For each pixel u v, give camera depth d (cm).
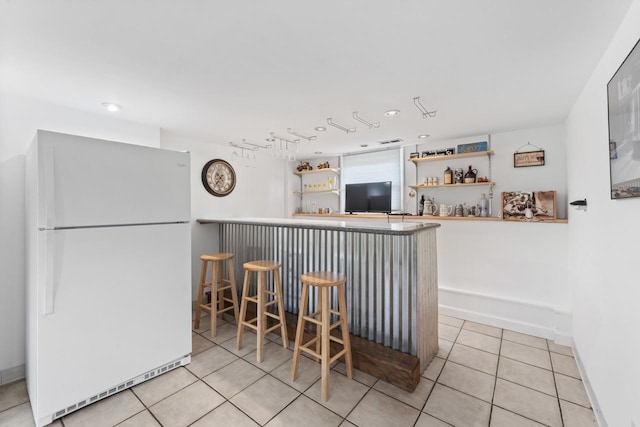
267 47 158
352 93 222
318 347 241
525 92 220
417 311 218
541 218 299
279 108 256
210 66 180
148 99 233
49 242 172
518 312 305
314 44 155
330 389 205
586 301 212
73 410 183
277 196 499
